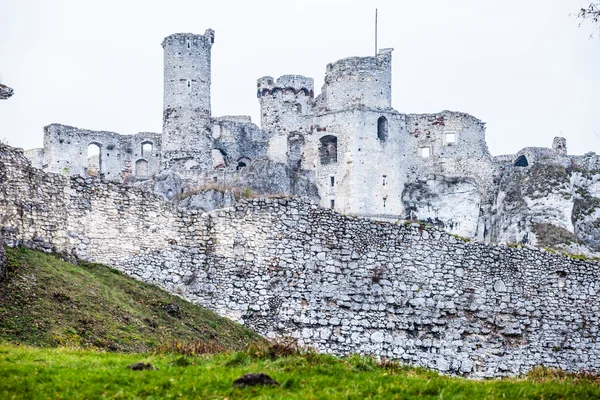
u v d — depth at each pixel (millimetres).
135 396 75312
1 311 99188
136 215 126125
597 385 91750
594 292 148125
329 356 91375
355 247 134875
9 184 117375
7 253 110625
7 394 73938
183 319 118688
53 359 84500
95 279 116562
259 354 90875
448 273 139250
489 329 140250
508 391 83500
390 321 134500
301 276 131250
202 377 80000
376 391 79500
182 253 127562
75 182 123312
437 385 82188
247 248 129875
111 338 102938
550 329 144125
